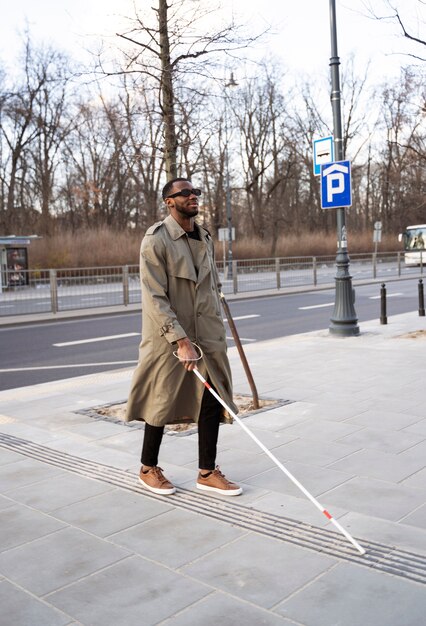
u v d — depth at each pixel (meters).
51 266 32.88
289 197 59.94
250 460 4.91
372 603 2.82
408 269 39.41
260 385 7.67
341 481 4.41
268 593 2.93
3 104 39.50
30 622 2.76
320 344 11.02
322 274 30.80
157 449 4.26
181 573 3.15
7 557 3.38
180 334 3.88
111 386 8.19
